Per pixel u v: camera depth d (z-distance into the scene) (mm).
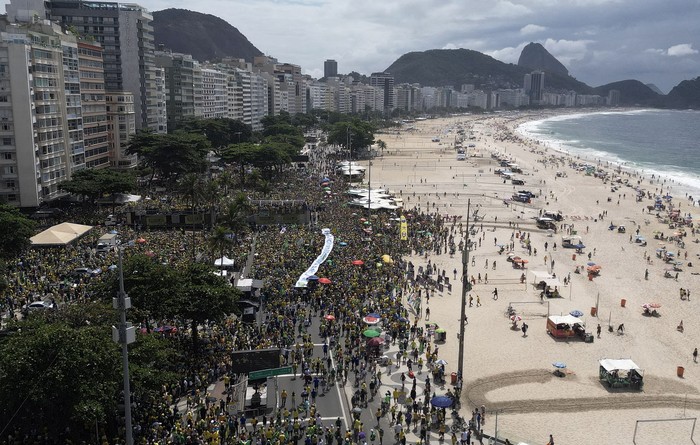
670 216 167000
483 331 86062
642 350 80938
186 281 72250
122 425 53594
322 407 61344
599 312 95500
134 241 113438
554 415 63344
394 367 71625
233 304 72062
